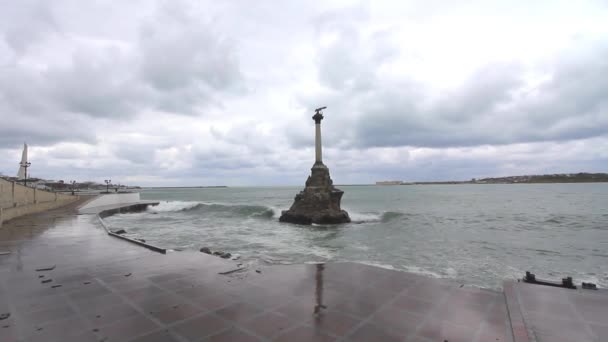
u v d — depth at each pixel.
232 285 6.44
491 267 13.33
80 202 41.50
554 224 28.20
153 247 10.25
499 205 50.88
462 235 22.47
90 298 5.66
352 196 92.81
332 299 5.64
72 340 4.07
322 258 14.67
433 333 4.31
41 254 9.52
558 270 13.01
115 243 11.51
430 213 39.44
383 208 49.38
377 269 7.71
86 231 14.90
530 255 15.70
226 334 4.25
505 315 4.93
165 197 108.00
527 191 104.75
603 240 20.05
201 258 8.90
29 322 4.63
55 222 18.72
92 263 8.32
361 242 19.53
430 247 17.73
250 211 43.22
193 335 4.22
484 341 4.09
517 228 26.03
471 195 86.19
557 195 75.81
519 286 6.18
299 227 28.36
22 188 23.33
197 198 95.25
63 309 5.14
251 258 13.52
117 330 4.37
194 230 25.16
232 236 21.86
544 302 5.38
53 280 6.78
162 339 4.11
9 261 8.59
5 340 4.05
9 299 5.61
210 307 5.24
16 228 16.02
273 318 4.80
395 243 19.14
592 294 5.73
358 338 4.15
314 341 4.05
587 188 119.31
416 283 6.59
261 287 6.32
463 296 5.80
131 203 47.12
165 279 6.84
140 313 4.98
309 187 33.34
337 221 31.11
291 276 7.11
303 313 5.00
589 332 4.30
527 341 3.99
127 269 7.71
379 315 4.92
